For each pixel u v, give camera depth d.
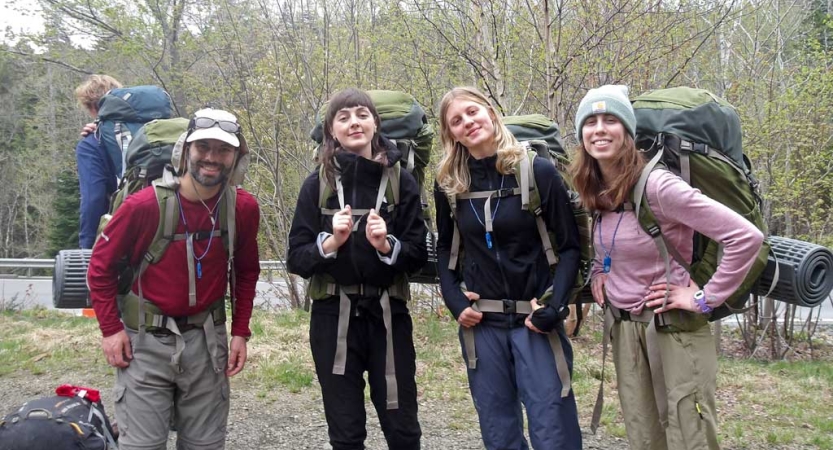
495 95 7.40
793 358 8.33
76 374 5.30
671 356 2.56
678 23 7.67
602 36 7.01
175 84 11.70
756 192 2.69
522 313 2.66
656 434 2.67
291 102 9.44
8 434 2.50
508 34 7.84
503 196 2.65
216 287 2.70
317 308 2.81
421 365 5.81
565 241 2.62
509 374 2.71
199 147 2.50
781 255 2.74
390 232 2.75
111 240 2.53
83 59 15.02
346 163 2.69
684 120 2.56
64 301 3.02
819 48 9.81
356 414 2.76
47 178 30.48
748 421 4.64
